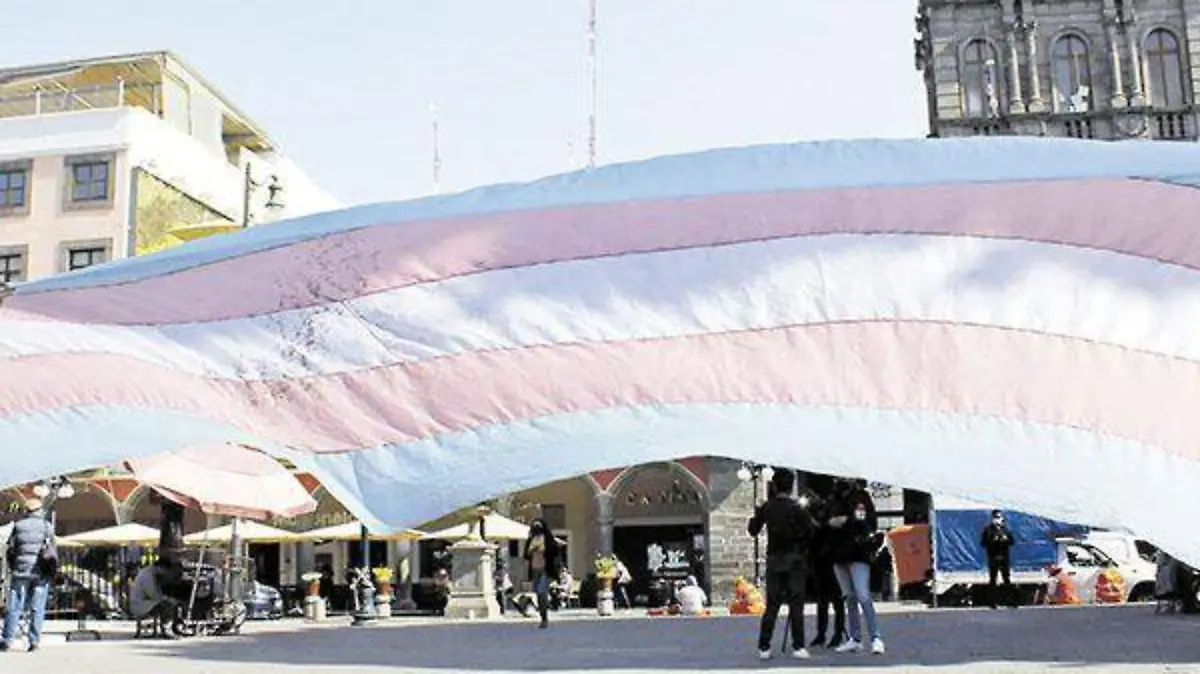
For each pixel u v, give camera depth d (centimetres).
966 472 946
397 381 1013
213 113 4675
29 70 4319
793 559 1177
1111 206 1041
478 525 2589
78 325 1095
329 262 1084
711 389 981
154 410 1040
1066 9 4162
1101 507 940
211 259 1116
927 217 1051
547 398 988
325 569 3700
